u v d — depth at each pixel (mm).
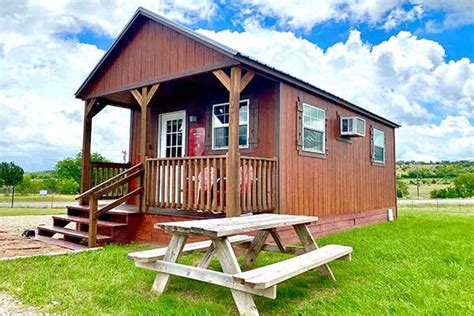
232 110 5410
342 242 6320
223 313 2949
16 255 5168
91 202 5930
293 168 6625
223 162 5527
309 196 7055
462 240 6516
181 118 8422
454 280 3916
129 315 2855
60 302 3152
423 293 3441
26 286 3562
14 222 9820
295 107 6809
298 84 6699
